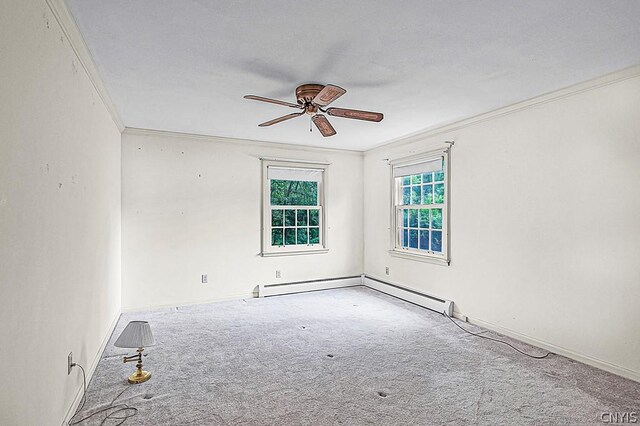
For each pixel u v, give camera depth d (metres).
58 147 1.96
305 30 2.16
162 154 4.80
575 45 2.36
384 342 3.55
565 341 3.18
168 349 3.35
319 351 3.32
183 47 2.37
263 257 5.46
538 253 3.41
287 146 5.65
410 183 5.34
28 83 1.56
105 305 3.41
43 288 1.74
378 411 2.32
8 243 1.37
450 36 2.24
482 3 1.88
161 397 2.48
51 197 1.85
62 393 2.04
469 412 2.31
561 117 3.21
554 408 2.35
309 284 5.72
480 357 3.18
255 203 5.39
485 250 3.97
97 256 3.02
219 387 2.63
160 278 4.79
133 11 1.95
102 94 3.10
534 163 3.45
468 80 2.96
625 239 2.77
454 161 4.39
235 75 2.85
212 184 5.11
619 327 2.80
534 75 2.86
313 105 2.98
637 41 2.30
